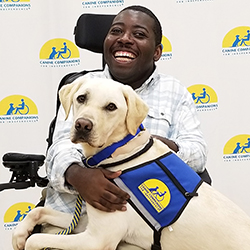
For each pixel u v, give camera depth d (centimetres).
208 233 152
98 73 218
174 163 161
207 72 320
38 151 324
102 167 160
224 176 324
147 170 156
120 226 153
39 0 317
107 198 152
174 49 319
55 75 322
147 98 206
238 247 150
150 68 211
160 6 317
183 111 206
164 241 156
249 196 324
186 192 156
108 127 151
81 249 152
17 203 327
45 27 319
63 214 178
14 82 320
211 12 316
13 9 316
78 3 318
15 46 319
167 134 202
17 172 197
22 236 171
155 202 154
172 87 211
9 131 323
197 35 318
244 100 320
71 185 173
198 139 200
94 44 233
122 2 318
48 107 323
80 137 147
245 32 316
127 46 202
